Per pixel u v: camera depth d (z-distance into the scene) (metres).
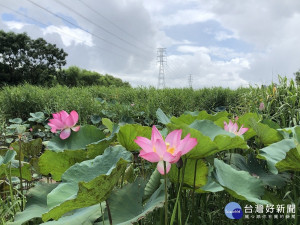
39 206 1.50
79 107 5.58
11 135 4.43
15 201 1.75
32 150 2.50
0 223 1.61
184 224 1.35
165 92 7.57
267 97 3.78
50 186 1.67
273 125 2.31
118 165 1.06
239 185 1.44
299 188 1.81
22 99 5.94
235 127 1.65
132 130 1.64
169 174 1.40
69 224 1.19
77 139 2.17
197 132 1.18
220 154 2.15
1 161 1.79
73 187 1.22
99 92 7.86
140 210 1.27
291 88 3.98
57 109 5.55
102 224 1.21
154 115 5.77
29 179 2.13
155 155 0.97
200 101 8.05
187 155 1.26
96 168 1.31
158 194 1.24
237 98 7.73
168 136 1.03
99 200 1.09
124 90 8.08
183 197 1.50
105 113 5.62
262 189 1.44
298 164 1.42
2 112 5.67
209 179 1.53
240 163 1.83
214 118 2.26
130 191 1.37
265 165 1.87
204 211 1.70
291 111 3.23
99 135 2.24
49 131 5.01
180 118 2.11
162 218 1.35
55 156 1.85
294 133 1.47
